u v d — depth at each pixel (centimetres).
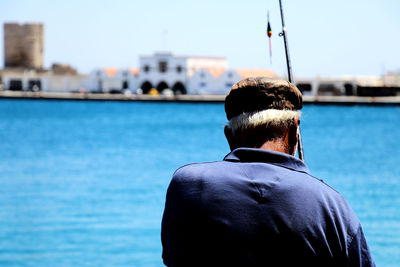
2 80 12875
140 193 1719
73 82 12875
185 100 10662
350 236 208
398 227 1232
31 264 1007
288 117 228
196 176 223
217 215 212
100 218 1368
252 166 221
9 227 1272
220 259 211
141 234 1219
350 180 2028
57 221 1338
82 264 998
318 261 206
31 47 16700
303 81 10844
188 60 12256
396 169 2341
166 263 226
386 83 10962
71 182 1972
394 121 5847
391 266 966
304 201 210
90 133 4525
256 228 208
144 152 3123
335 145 3516
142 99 10806
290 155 225
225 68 13062
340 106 9244
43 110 8025
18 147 3403
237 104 231
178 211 221
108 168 2397
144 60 12275
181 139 4003
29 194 1708
